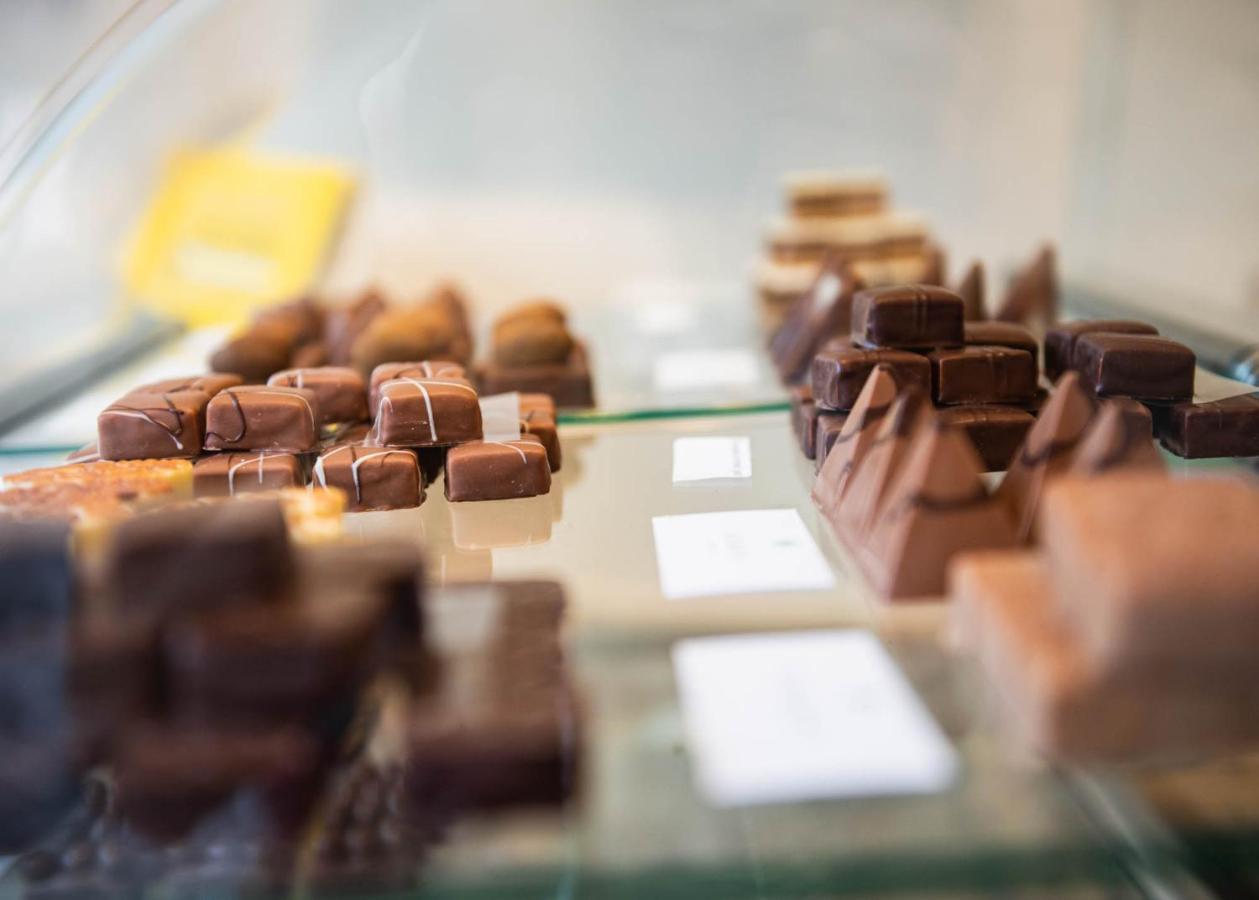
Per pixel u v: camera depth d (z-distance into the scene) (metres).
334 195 0.58
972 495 0.25
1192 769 0.21
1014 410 0.34
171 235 0.53
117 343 0.50
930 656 0.24
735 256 0.67
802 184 0.57
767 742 0.22
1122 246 0.62
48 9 0.45
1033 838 0.20
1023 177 0.66
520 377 0.42
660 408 0.41
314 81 0.56
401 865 0.20
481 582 0.27
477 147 0.63
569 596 0.27
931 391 0.34
